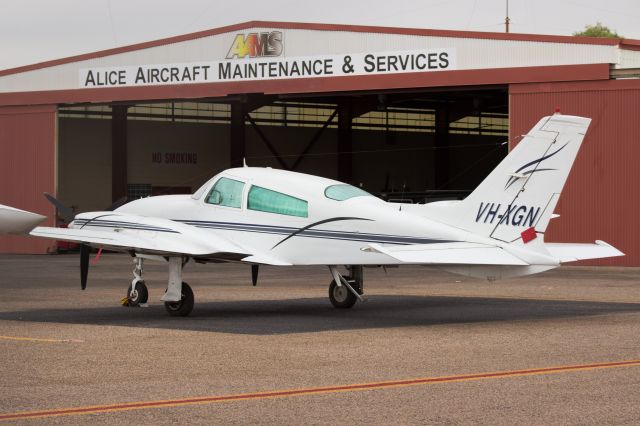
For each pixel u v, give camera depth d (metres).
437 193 37.94
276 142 48.44
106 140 45.78
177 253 14.09
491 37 31.80
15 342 11.42
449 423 7.05
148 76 37.97
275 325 13.36
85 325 13.35
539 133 13.12
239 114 46.34
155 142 46.38
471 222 13.50
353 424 7.04
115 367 9.52
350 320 14.07
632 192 29.41
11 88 40.53
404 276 24.66
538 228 13.12
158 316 14.72
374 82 33.94
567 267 28.84
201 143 47.53
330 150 49.91
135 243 14.34
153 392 8.22
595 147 29.98
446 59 32.59
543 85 30.81
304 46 35.22
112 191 45.34
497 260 12.54
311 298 18.23
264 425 7.02
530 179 13.16
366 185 50.53
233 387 8.44
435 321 13.84
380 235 13.98
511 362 9.76
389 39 33.62
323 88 34.88
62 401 7.85
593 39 30.17
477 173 53.19
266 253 14.88
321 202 14.56
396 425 7.00
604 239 29.80
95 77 38.91
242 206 15.30
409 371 9.23
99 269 27.78
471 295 18.80
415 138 51.94
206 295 18.89
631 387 8.40
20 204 40.19
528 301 17.31
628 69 29.44
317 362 9.80
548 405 7.65
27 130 40.09
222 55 36.66
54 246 38.91
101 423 7.09
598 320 13.82
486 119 53.41
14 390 8.31
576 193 30.23
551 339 11.56
